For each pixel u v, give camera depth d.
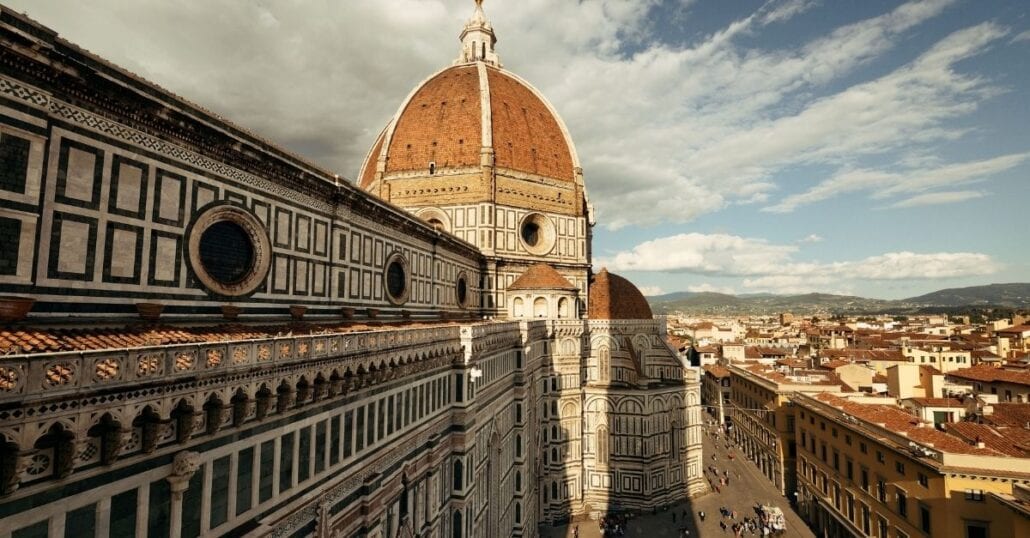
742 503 87.88
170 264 23.80
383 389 32.81
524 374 66.25
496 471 56.50
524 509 64.62
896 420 62.00
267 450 22.08
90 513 14.99
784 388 93.94
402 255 50.50
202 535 18.69
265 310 29.95
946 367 122.56
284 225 31.95
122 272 21.47
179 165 24.41
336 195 37.16
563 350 84.12
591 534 77.19
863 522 62.84
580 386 85.56
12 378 12.41
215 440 19.28
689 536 75.25
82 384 13.96
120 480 15.80
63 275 19.20
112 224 21.11
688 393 91.38
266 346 21.02
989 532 46.12
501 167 87.88
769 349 171.88
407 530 36.19
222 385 18.80
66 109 19.45
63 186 19.30
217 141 26.34
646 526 78.69
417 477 38.44
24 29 17.59
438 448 41.66
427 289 57.41
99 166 20.66
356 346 28.03
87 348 16.41
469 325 47.34
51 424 13.38
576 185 97.19
